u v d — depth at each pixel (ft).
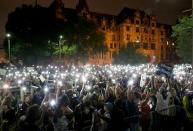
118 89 39.83
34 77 80.28
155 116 38.81
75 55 264.93
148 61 291.99
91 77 72.59
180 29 185.16
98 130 30.22
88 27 272.51
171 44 400.88
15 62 248.93
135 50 291.99
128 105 35.58
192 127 41.93
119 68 139.33
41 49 251.60
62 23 268.21
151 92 40.78
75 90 47.32
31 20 256.52
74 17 281.54
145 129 38.17
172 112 40.42
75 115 33.24
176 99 41.78
